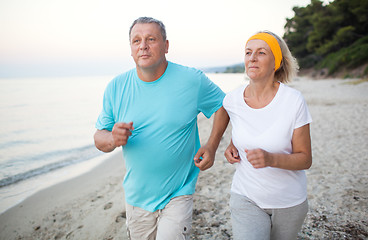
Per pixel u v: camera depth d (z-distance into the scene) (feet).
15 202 15.12
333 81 90.02
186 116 6.70
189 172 7.10
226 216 10.72
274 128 5.81
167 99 6.57
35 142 33.22
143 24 6.30
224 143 22.80
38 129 42.45
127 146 6.77
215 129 7.29
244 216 6.01
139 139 6.66
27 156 26.63
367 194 11.43
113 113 7.11
